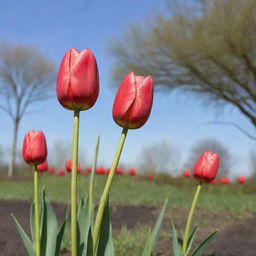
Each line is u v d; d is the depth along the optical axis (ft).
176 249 7.34
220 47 60.23
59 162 84.84
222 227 20.79
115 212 27.27
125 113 5.12
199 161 7.76
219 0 59.67
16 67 87.35
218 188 48.85
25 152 6.45
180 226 21.71
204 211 26.96
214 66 65.46
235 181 60.18
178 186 54.80
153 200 34.30
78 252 5.77
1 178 64.75
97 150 7.04
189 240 7.97
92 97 5.14
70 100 5.10
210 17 59.93
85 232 6.05
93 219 6.71
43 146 6.50
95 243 5.24
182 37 64.75
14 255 13.37
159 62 69.62
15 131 88.69
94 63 5.13
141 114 5.15
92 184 6.89
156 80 71.05
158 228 6.91
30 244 6.53
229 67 62.49
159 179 58.13
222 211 26.86
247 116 67.21
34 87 88.79
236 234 18.12
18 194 34.73
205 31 61.16
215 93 68.18
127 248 14.88
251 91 65.00
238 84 64.64
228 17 58.65
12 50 87.04
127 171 63.67
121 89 5.20
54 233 6.73
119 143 5.22
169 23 65.57
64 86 5.07
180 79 69.41
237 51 59.47
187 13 63.00
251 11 57.36
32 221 6.85
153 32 66.54
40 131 6.53
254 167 79.51
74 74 5.05
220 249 15.39
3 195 33.24
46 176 51.60
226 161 104.99
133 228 21.48
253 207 28.14
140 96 5.13
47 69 89.04
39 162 6.50
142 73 71.15
